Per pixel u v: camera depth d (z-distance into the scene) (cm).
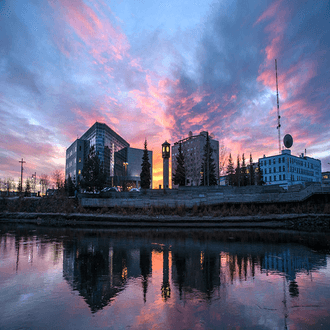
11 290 734
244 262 1086
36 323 515
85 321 523
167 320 527
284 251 1338
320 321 521
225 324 507
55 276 884
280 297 667
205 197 3597
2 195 6594
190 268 992
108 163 11488
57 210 4591
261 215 2994
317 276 869
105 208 3888
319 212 2783
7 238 1945
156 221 3175
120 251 1371
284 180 8312
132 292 712
